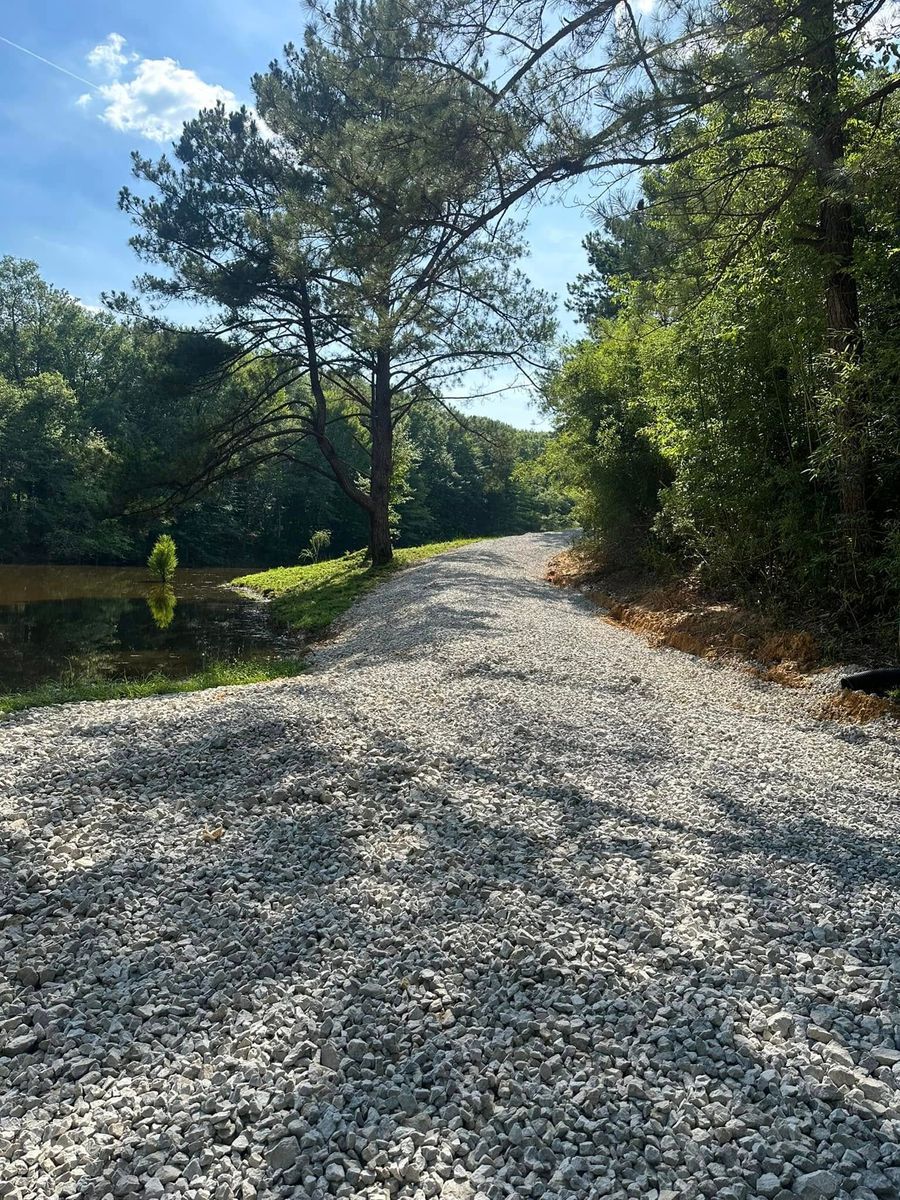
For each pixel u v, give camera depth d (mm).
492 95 7816
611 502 18297
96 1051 3301
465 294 19109
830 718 8320
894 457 9531
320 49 8547
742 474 11477
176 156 22844
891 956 3846
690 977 3686
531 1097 2961
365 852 5031
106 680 13125
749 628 11328
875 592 9664
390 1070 3133
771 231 10594
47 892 4570
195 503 27016
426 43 7863
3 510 43250
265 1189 2600
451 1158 2703
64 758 6652
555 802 5828
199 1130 2814
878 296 9625
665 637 12648
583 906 4375
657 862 4883
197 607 24156
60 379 45906
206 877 4781
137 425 48031
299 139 14109
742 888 4570
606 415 18531
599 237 31344
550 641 12445
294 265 14898
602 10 7613
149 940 4133
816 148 8617
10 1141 2824
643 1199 2498
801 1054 3133
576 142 7852
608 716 8148
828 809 5820
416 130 7773
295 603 22672
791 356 10367
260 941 4094
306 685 9406
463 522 71938
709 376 11844
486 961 3889
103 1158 2713
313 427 25906
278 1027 3412
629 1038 3275
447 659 10938
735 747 7297
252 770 6332
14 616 21062
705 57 7527
